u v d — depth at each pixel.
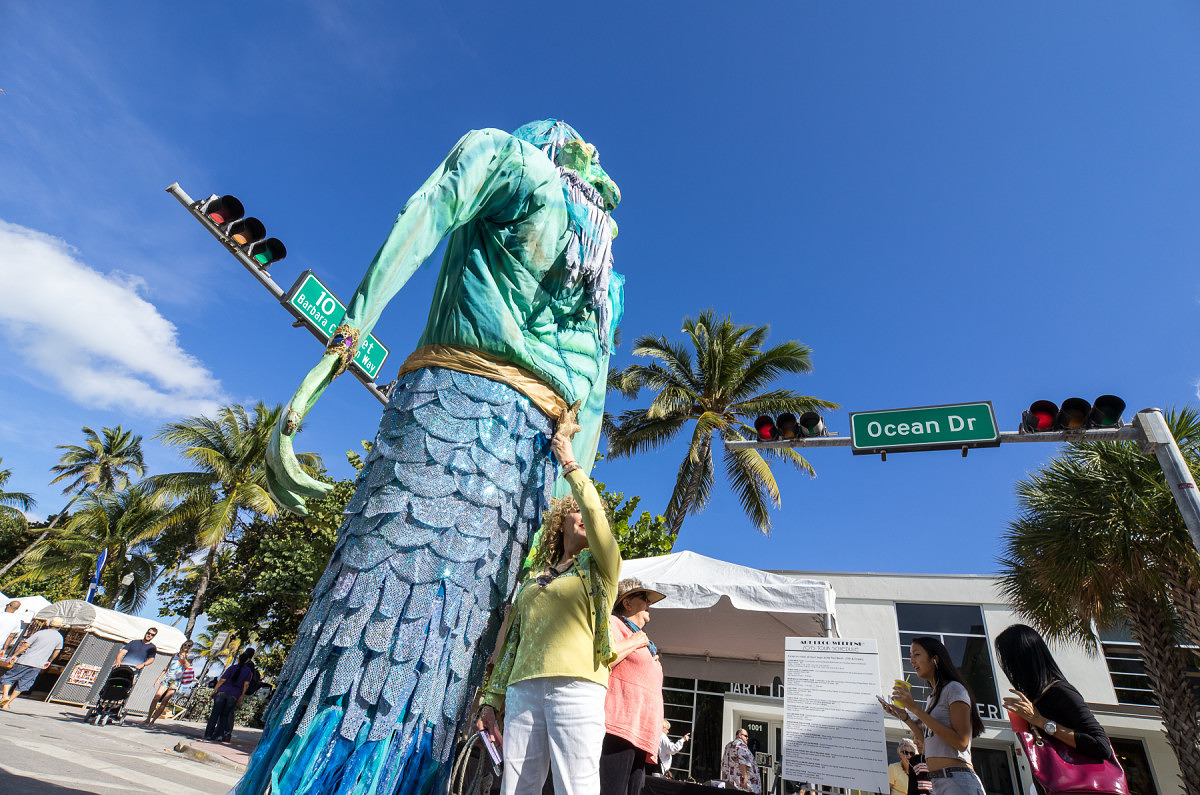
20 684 8.19
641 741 2.65
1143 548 8.82
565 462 2.16
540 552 2.31
